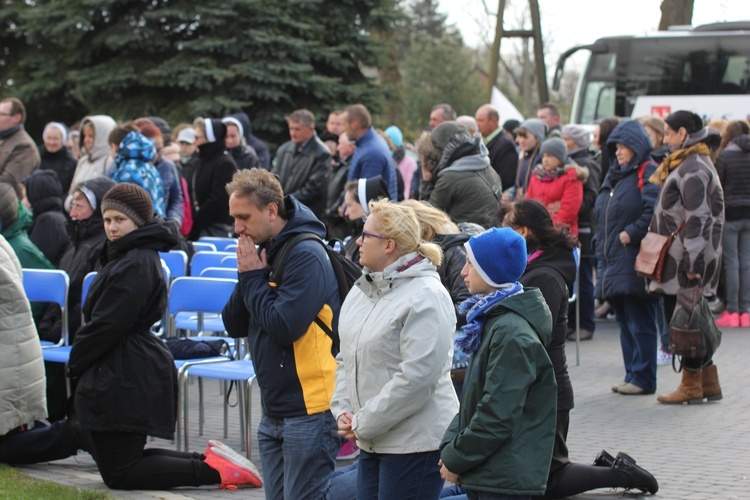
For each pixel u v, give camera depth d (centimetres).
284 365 491
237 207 495
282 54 2456
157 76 2491
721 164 1276
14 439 670
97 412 593
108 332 587
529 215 563
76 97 2820
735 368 1018
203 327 899
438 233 596
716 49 2050
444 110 1237
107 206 602
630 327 895
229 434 784
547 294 555
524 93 4469
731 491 609
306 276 484
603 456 602
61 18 2597
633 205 882
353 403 444
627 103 2106
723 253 1287
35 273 812
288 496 494
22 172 1208
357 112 1064
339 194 1159
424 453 434
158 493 602
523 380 399
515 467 402
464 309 421
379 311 434
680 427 778
